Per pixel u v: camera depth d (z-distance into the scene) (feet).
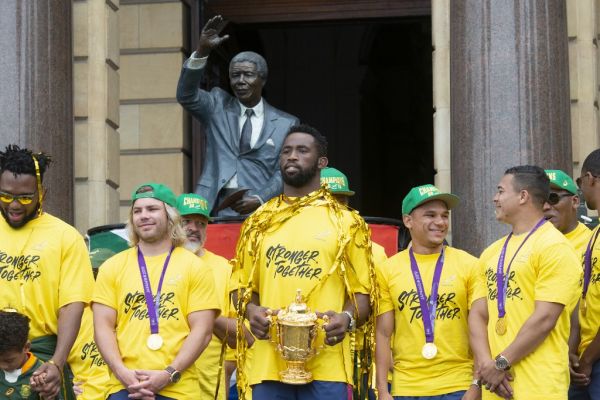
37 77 78.59
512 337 50.67
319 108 128.77
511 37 75.15
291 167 48.65
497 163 74.33
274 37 128.47
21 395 51.08
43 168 53.78
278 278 48.01
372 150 129.70
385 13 110.32
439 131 87.61
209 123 82.89
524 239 51.42
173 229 52.26
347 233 48.14
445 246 56.29
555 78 75.36
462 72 75.92
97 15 91.30
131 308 50.90
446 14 88.53
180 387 50.34
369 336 49.80
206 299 51.42
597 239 54.70
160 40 104.06
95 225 89.97
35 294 52.80
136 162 103.09
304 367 47.21
